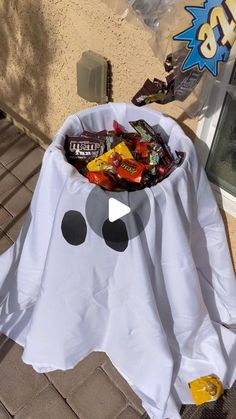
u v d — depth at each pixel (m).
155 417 1.72
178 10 1.38
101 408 1.78
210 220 1.72
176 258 1.52
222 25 1.27
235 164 1.72
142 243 1.41
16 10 2.26
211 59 1.33
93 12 1.82
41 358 1.77
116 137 1.55
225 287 1.89
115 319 1.67
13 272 1.95
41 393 1.81
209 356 1.84
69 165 1.43
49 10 2.05
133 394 1.82
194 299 1.65
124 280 1.51
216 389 1.76
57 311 1.65
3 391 1.81
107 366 1.89
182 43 1.37
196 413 1.75
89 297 1.60
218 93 1.56
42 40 2.22
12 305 1.96
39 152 2.78
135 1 1.49
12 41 2.45
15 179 2.61
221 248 1.80
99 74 1.90
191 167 1.50
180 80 1.43
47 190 1.53
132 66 1.81
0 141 2.85
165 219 1.43
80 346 1.75
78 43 2.01
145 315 1.56
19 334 1.93
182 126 1.78
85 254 1.47
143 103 1.51
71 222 1.42
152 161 1.49
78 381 1.84
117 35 1.78
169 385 1.69
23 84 2.60
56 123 2.56
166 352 1.65
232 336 1.90
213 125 1.66
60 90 2.34
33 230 1.69
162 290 1.62
